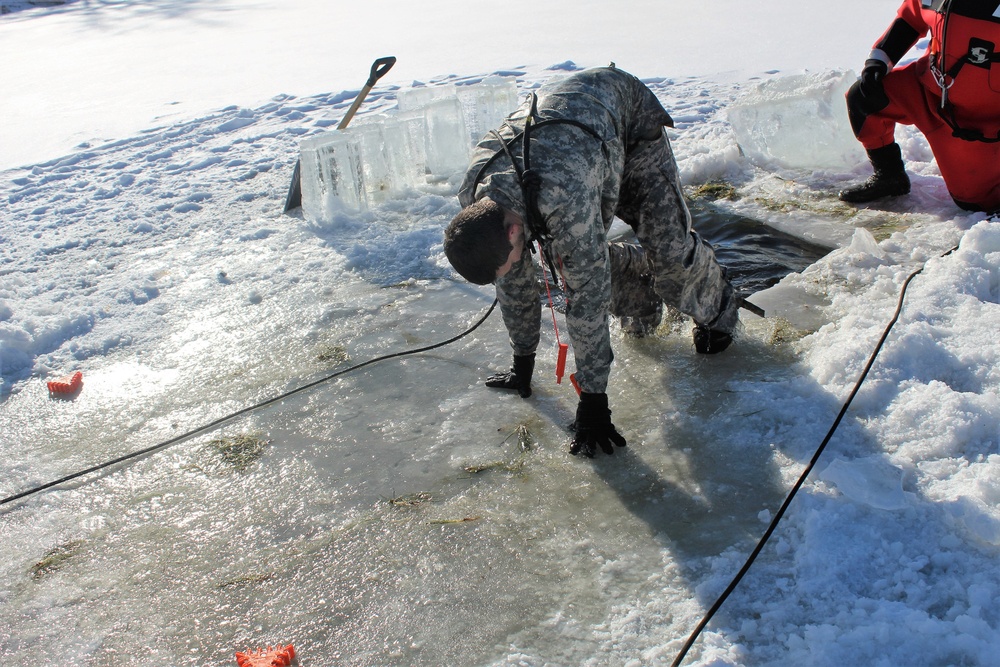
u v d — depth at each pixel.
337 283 4.81
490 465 3.05
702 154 5.84
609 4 13.81
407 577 2.59
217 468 3.28
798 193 5.24
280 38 14.52
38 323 4.57
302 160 5.61
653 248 3.12
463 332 4.07
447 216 5.56
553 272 2.77
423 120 6.29
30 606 2.69
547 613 2.38
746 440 2.96
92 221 6.43
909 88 4.33
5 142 9.37
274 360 4.05
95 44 15.94
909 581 2.26
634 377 3.47
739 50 9.13
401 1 17.86
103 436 3.61
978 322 3.25
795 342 3.54
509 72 9.52
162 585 2.71
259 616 2.53
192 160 7.75
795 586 2.32
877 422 2.88
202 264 5.34
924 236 4.25
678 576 2.43
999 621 2.08
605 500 2.80
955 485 2.53
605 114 2.74
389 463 3.16
